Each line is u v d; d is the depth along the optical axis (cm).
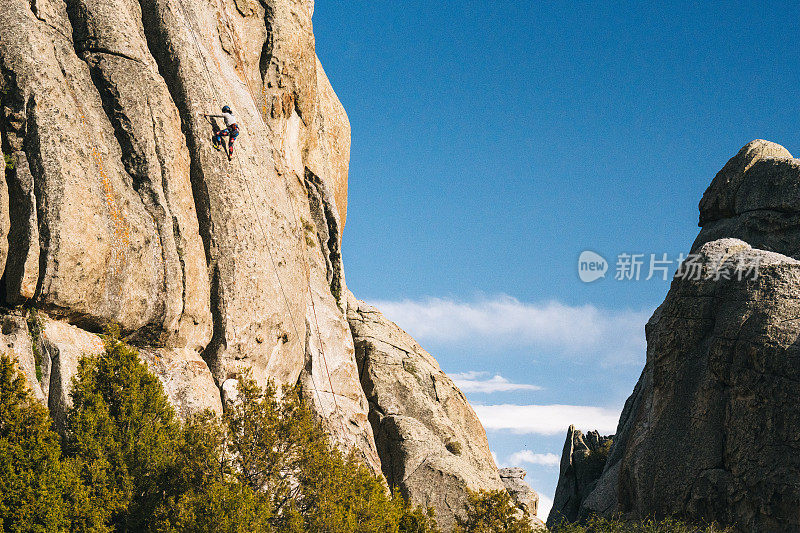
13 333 2978
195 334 3712
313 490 2944
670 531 4278
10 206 3114
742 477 4247
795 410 4144
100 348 3219
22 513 2408
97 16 3741
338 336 5212
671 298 5066
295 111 5538
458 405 6162
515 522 3831
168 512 2675
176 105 3953
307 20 5650
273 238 4300
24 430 2588
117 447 2786
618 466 5750
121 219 3419
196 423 3033
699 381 4719
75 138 3300
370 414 5766
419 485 5206
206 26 4516
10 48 3272
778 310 4450
